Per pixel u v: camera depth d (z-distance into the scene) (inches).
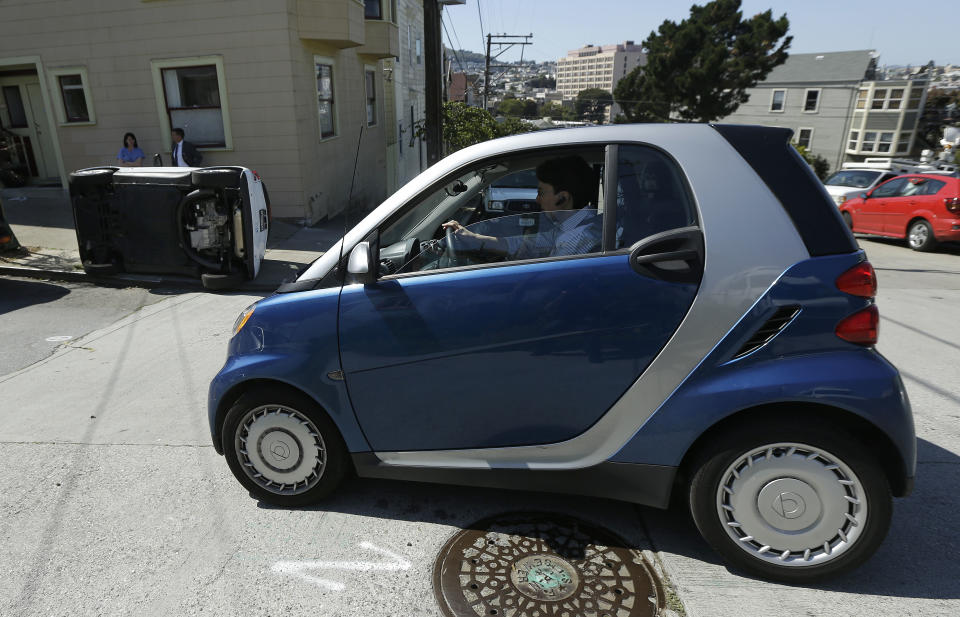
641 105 1697.8
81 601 92.2
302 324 105.1
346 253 105.7
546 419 98.4
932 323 243.3
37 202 462.0
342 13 438.0
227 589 94.2
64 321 245.0
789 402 88.0
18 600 92.6
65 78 451.5
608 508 113.3
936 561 97.8
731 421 91.1
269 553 102.6
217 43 423.5
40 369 193.6
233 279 292.5
